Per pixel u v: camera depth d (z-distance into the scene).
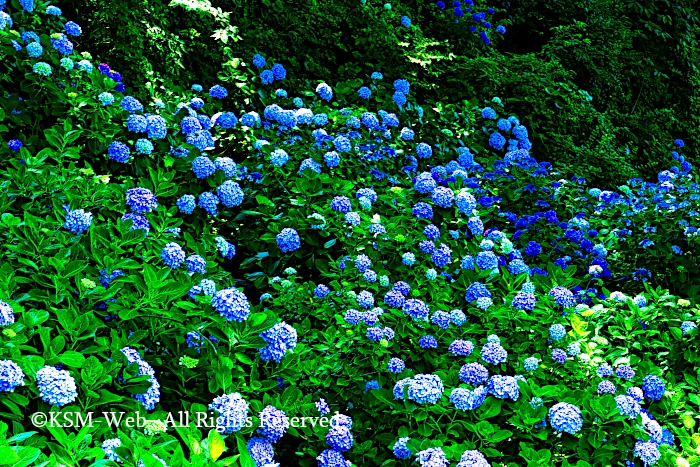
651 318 3.71
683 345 3.60
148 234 3.12
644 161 10.06
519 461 2.87
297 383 3.08
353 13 7.45
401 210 4.28
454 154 6.04
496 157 6.08
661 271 4.98
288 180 4.46
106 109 4.15
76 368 2.27
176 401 2.67
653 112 10.50
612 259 5.13
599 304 3.94
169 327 2.65
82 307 2.54
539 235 5.09
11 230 2.66
